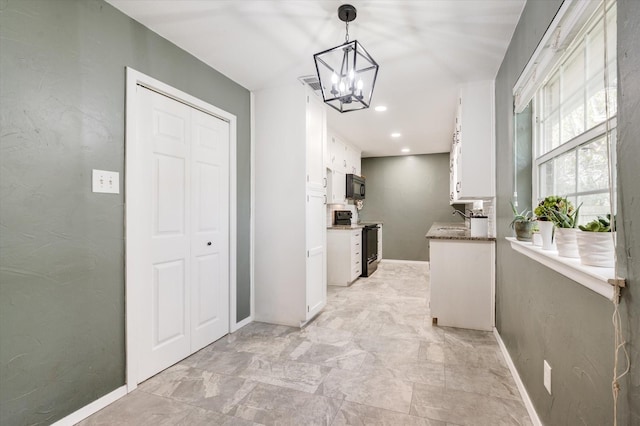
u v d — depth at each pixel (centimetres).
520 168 207
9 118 138
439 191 660
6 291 138
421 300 390
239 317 295
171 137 224
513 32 207
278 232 306
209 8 184
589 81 132
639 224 76
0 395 136
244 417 166
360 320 317
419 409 172
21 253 142
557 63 143
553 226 138
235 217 287
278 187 306
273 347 253
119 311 185
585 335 108
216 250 267
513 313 213
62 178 157
